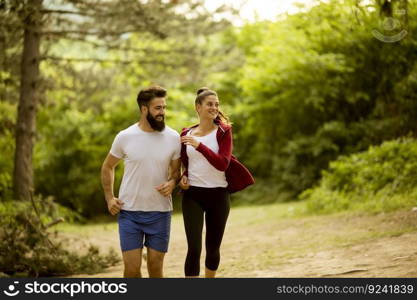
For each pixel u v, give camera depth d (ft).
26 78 61.21
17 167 61.21
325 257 30.40
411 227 35.19
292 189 96.22
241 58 93.97
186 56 78.89
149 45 84.94
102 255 38.52
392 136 77.46
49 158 100.32
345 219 46.19
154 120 21.07
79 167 101.86
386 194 50.93
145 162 21.18
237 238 47.50
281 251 35.58
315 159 92.02
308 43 82.64
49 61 67.31
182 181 22.07
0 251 33.94
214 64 91.86
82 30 64.80
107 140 104.01
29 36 60.44
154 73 79.71
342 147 90.38
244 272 29.17
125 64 72.43
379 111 81.30
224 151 22.04
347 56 81.15
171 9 69.51
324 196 58.85
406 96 69.77
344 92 85.51
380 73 79.25
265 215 67.05
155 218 21.42
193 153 22.30
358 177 57.62
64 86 71.92
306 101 85.81
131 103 104.22
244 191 103.86
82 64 95.04
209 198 22.30
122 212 21.49
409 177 51.62
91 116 104.27
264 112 101.09
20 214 36.81
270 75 91.15
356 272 24.88
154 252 21.48
